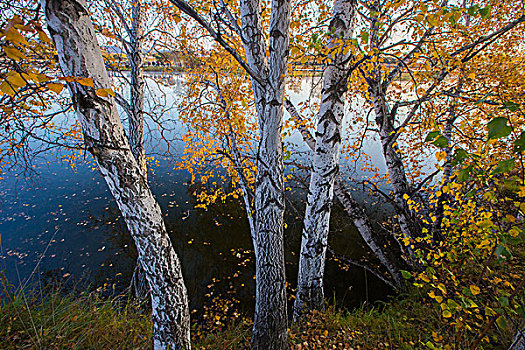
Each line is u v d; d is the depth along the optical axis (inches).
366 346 125.9
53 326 112.1
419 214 169.5
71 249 253.1
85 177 379.6
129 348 116.6
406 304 165.8
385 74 146.4
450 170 164.4
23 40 32.6
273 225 110.3
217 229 293.7
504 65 160.2
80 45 56.3
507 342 96.8
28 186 343.0
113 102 65.6
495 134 43.5
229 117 155.4
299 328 147.3
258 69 88.1
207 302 208.4
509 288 119.0
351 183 357.4
